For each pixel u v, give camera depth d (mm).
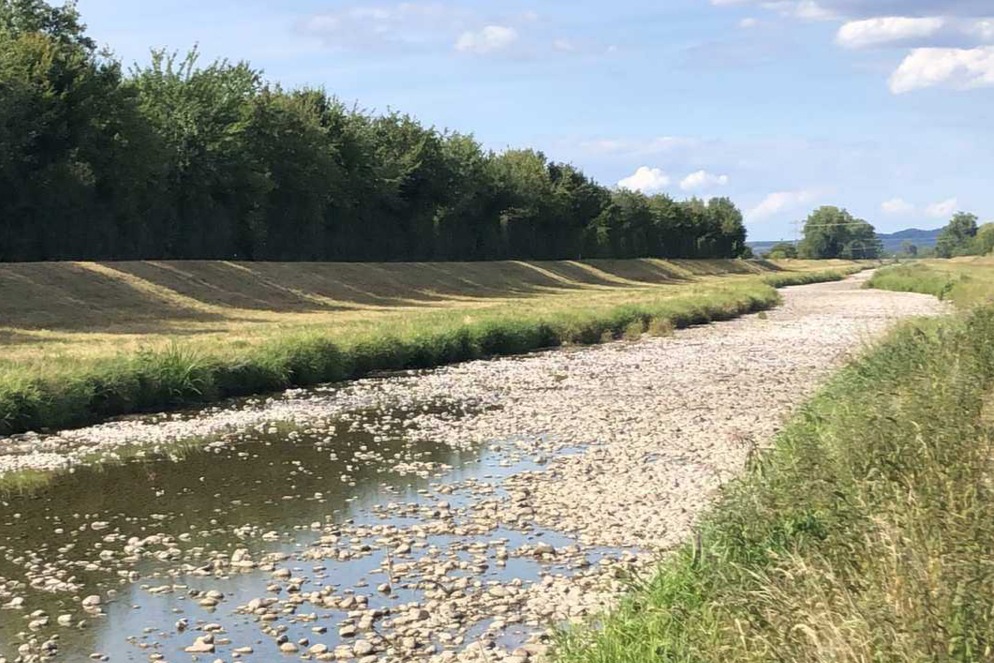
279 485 15703
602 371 30547
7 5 51812
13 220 45312
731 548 8609
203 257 56500
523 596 10211
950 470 8383
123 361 23656
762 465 10805
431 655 8773
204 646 8984
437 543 12344
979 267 108750
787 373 29391
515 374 30062
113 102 48688
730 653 6824
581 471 16281
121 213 50656
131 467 17078
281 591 10617
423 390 26688
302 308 48938
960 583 6109
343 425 21188
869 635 5898
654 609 7984
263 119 60000
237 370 25891
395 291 60375
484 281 72875
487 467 16891
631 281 93375
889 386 13781
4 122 42406
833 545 7820
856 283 115250
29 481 16078
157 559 11875
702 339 41625
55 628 9578
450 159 78312
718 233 147750
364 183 69438
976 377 12297
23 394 20469
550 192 96500
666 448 18062
